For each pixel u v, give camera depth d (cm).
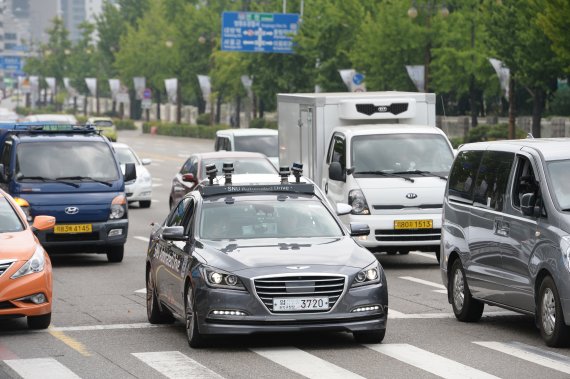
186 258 3419
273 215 3562
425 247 5634
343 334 3569
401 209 5550
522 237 3491
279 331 3192
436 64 15725
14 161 5891
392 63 16150
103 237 5844
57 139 6000
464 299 3872
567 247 3247
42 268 3706
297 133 6406
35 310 3666
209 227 3512
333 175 5566
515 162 3638
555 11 10731
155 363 3141
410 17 15550
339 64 17938
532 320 3931
